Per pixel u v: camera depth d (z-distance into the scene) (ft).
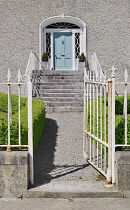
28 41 47.80
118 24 47.78
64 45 50.83
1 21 47.37
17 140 16.80
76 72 45.11
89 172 18.47
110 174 16.07
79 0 47.88
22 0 47.57
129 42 47.75
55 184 16.48
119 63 47.96
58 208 14.26
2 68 47.42
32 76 43.83
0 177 15.46
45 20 47.80
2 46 47.44
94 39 48.01
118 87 47.19
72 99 38.11
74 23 49.57
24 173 15.46
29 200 15.15
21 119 19.88
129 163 15.43
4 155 15.47
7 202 14.96
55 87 40.37
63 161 20.61
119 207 14.33
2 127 16.61
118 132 16.87
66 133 26.94
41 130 25.34
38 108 25.89
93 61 45.73
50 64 50.62
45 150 22.79
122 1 47.65
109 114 15.83
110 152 15.94
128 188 15.43
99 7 47.75
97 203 14.76
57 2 47.88
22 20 47.65
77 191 15.43
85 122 20.89
